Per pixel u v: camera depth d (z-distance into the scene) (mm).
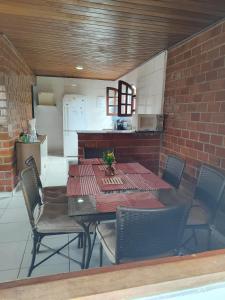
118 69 5387
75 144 6504
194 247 2176
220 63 2389
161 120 3695
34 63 4930
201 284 599
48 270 1911
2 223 2680
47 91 6707
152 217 1256
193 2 2068
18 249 2189
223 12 2240
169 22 2527
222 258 662
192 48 2895
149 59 4289
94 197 1685
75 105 6355
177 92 3285
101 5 2201
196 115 2826
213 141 2521
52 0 2127
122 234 1288
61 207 2068
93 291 527
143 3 2123
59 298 506
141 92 4801
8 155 3400
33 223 1794
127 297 544
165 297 578
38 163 3895
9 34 3072
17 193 3645
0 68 3094
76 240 2357
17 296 505
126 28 2766
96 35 3049
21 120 4391
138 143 3738
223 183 1797
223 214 2229
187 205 1330
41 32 2980
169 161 2592
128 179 2109
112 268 603
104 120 7121
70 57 4324
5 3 2195
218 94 2426
